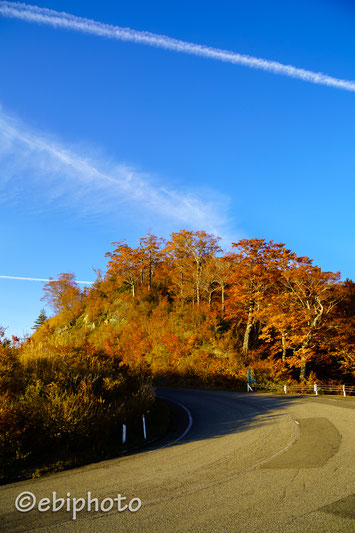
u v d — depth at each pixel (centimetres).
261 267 3328
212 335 4031
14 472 830
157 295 5775
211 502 577
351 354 3067
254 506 548
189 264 5131
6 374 1318
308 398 2275
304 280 3114
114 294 6344
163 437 1295
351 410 1575
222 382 3356
